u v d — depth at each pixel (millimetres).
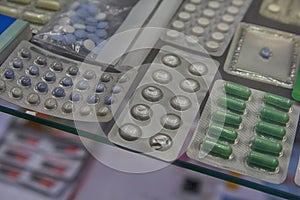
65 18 514
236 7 544
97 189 404
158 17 516
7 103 442
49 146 426
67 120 435
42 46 484
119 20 515
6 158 418
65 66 467
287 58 500
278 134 434
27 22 493
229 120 439
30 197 400
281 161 420
